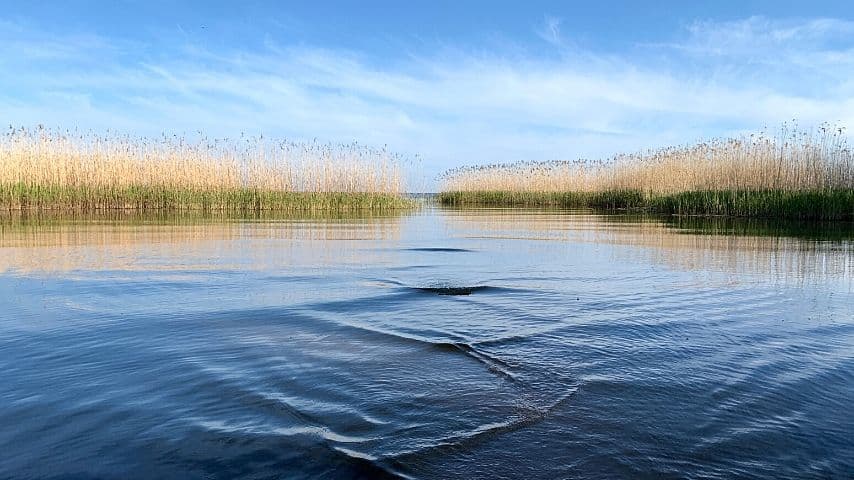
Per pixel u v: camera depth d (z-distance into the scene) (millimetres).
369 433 1648
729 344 2582
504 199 28938
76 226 10461
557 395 1938
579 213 18422
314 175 19891
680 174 18859
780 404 1890
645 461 1506
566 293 3824
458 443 1588
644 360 2330
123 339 2611
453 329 2809
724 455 1546
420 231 10031
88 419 1734
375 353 2404
